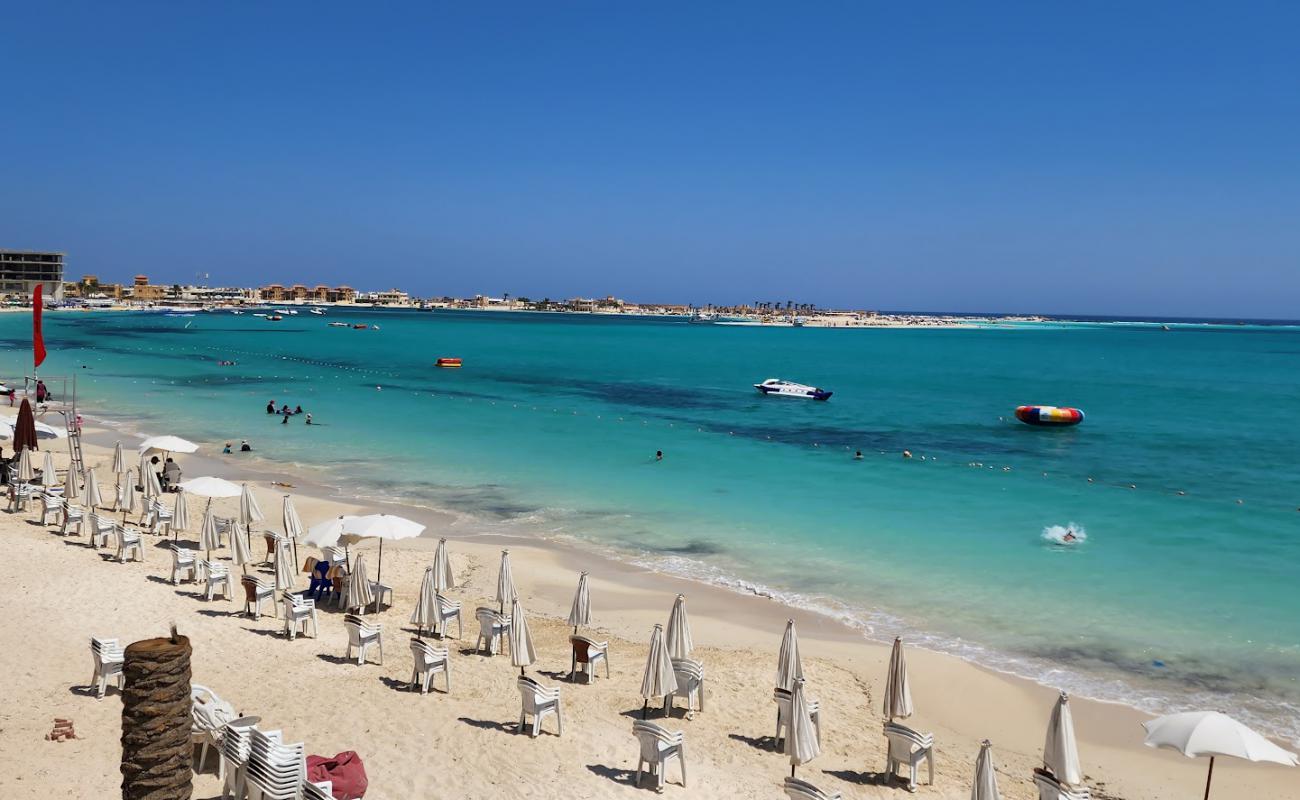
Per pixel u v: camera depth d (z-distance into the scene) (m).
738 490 37.75
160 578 22.08
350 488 36.44
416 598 22.80
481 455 45.03
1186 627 22.09
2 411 51.66
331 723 14.78
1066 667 19.72
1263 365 137.25
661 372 107.88
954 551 28.61
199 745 12.65
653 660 15.78
